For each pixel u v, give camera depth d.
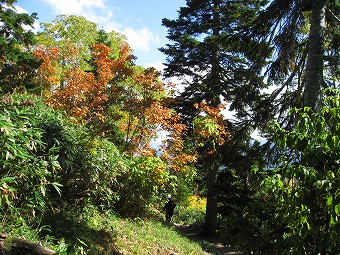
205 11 17.33
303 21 9.05
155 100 10.57
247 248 3.81
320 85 7.52
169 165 10.07
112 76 10.95
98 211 7.26
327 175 2.60
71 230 5.22
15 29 12.27
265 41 8.85
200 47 16.52
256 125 9.31
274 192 3.01
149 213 9.17
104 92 11.27
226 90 15.55
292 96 8.68
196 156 11.28
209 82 15.84
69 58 15.70
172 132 10.62
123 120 11.91
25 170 4.04
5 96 5.69
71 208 6.17
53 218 5.22
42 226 4.42
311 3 8.32
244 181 15.19
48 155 5.03
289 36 8.25
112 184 8.03
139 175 8.11
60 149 5.54
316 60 7.57
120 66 11.16
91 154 6.47
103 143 7.26
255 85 9.50
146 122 10.58
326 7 8.03
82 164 6.16
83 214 6.29
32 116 5.40
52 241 4.44
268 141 8.26
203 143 11.59
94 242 5.46
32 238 4.07
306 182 2.87
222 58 17.05
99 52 11.87
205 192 22.06
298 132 3.02
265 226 3.82
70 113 9.74
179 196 22.08
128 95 11.05
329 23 8.12
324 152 2.72
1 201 3.71
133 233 7.16
